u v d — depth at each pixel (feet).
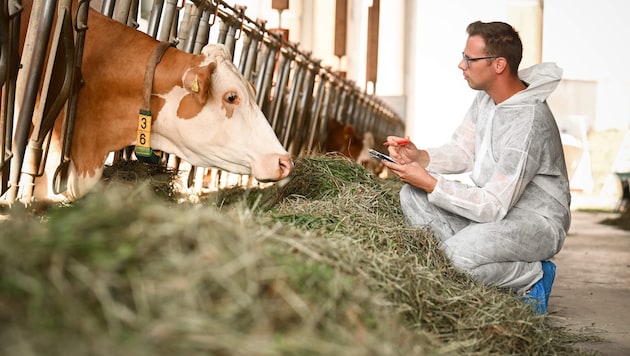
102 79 12.75
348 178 15.37
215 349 4.97
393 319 6.87
